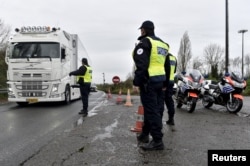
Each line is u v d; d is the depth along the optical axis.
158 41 5.50
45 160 4.86
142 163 4.63
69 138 6.41
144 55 5.21
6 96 20.56
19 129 7.75
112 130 7.18
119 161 4.73
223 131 7.15
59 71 13.79
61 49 13.98
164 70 5.77
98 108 12.58
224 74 11.29
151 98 5.39
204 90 12.23
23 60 13.51
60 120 9.23
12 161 4.88
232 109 10.74
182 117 9.59
